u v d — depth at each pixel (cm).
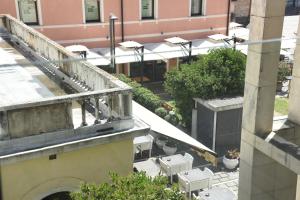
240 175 1202
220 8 3030
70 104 838
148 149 1859
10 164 798
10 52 1450
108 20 2723
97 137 851
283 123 1153
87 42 2720
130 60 2559
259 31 1027
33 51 1380
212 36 2934
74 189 882
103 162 895
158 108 2208
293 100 1145
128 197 677
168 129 1555
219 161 1883
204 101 1938
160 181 732
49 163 839
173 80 2067
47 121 827
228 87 1997
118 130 888
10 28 1617
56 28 2616
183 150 1967
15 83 1132
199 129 2025
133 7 2767
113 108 897
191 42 2736
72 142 829
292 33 4116
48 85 1123
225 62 1997
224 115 1925
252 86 1084
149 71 2856
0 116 783
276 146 1046
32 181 834
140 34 2842
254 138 1111
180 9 2903
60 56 1153
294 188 1223
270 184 1187
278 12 1014
